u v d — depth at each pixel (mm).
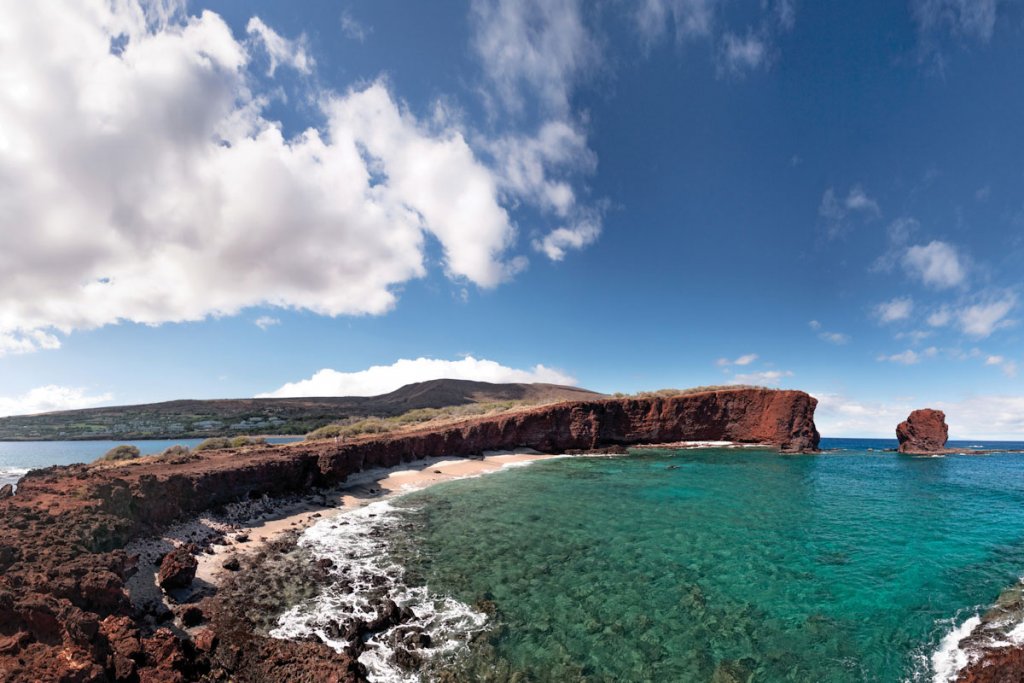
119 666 8656
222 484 23562
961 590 15898
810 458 56938
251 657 10766
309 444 39438
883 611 14391
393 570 16844
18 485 19016
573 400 67812
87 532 13875
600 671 11117
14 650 7895
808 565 18203
